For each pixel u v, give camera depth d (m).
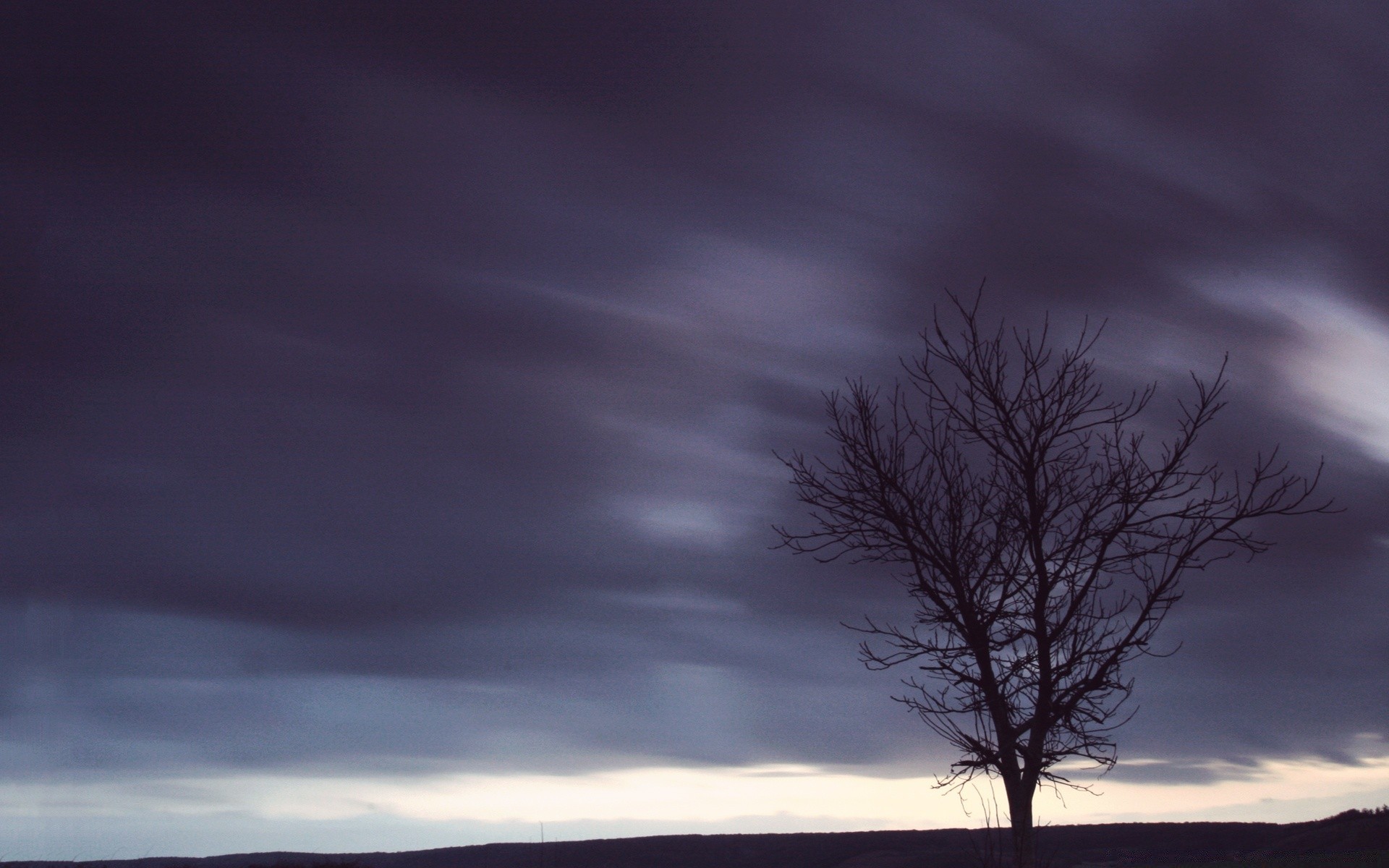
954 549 10.70
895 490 11.13
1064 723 10.49
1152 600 10.11
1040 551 10.35
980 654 10.45
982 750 10.27
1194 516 10.44
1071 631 10.30
